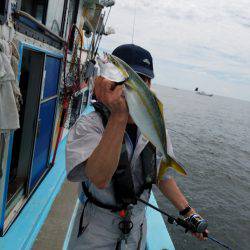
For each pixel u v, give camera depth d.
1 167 2.80
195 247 7.82
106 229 1.69
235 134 34.12
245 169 17.92
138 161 1.74
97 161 1.38
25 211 3.64
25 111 3.73
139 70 1.65
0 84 2.23
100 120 1.58
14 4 2.57
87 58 7.54
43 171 4.70
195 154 19.58
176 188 1.99
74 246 1.75
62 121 5.21
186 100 100.44
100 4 7.32
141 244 1.87
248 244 9.21
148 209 3.88
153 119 1.51
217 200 12.20
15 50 2.59
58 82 4.76
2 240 3.02
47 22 4.04
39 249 3.20
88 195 1.72
